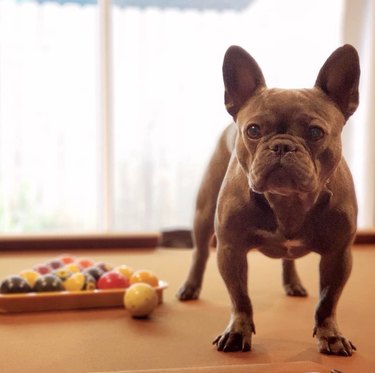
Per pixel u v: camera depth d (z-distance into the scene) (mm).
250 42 3576
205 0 3543
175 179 3586
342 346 1017
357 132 3400
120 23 3480
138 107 3523
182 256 2010
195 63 3555
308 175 902
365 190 3357
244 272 1059
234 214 1026
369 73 3332
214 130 3586
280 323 1227
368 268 1776
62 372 944
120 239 2141
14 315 1310
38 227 3559
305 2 3525
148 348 1064
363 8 3398
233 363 977
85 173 3553
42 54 3463
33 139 3502
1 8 3416
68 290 1376
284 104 936
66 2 3455
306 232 1013
